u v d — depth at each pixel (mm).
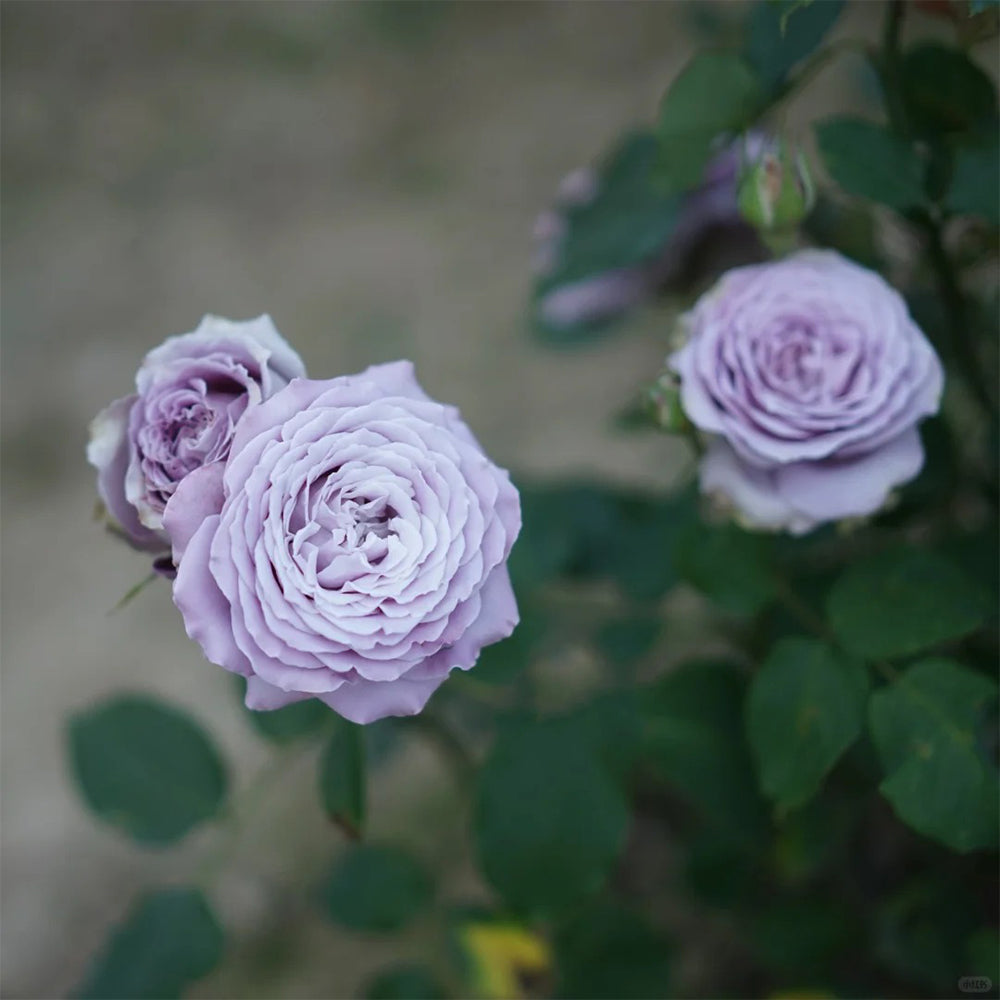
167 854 859
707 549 651
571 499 780
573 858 666
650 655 832
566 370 1119
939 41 646
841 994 728
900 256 747
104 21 1686
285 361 588
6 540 1043
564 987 701
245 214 1362
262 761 885
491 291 1209
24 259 1336
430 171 1377
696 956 796
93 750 707
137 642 950
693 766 698
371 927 719
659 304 764
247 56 1604
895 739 606
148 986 671
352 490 558
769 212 627
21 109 1560
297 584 547
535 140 1377
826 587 683
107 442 588
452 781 867
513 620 567
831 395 612
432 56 1549
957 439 713
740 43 785
